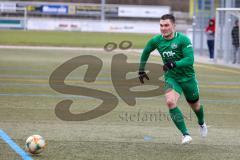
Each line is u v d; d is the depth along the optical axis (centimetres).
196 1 9150
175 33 2388
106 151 2294
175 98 2361
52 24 17312
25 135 2583
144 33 17150
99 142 2472
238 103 3850
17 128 2753
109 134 2669
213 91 4512
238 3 8931
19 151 2244
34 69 5825
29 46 9662
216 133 2758
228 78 5584
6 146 2336
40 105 3503
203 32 8850
